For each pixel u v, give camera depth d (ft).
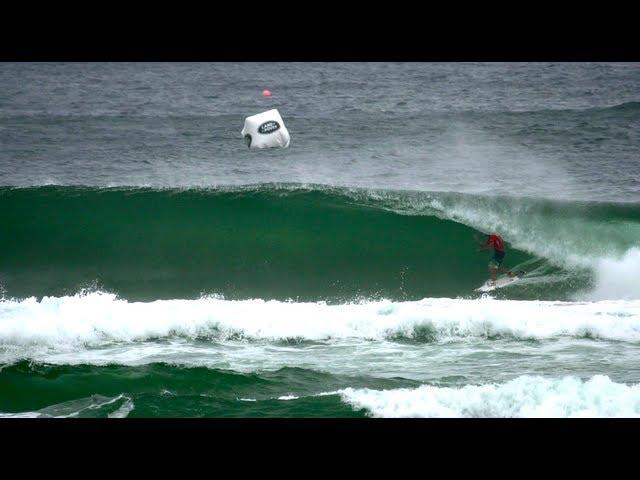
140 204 247.70
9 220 242.37
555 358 168.14
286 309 190.29
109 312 181.06
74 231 240.94
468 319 183.11
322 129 391.24
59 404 146.20
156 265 233.55
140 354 167.32
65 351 168.04
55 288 221.46
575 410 142.41
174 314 180.86
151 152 346.74
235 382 154.71
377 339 180.24
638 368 161.99
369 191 250.78
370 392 149.28
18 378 153.58
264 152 348.18
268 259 235.20
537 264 233.76
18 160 330.95
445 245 237.86
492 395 146.20
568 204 245.04
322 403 147.13
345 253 236.43
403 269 231.91
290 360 166.09
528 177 312.91
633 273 228.43
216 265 234.58
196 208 246.88
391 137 374.84
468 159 338.54
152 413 143.64
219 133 384.06
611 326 183.11
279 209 246.47
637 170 323.78
